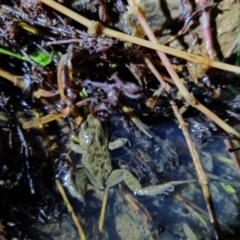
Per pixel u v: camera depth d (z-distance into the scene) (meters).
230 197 0.32
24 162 0.30
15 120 0.31
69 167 0.31
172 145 0.33
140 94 0.30
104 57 0.28
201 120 0.32
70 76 0.28
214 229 0.29
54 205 0.30
